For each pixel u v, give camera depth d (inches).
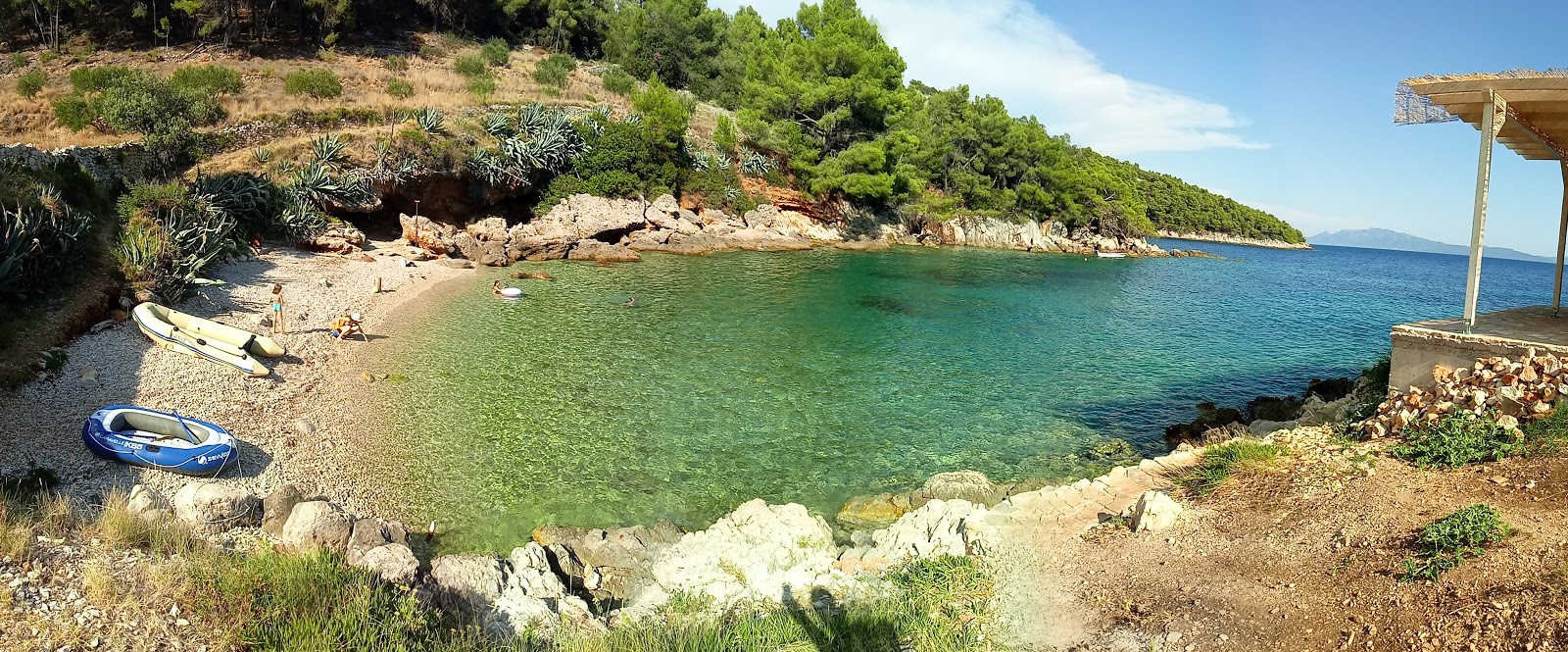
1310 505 408.2
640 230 2059.5
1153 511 418.3
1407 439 464.4
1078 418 786.2
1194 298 1861.5
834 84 2502.5
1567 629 258.5
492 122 1974.7
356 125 1822.1
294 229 1409.9
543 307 1197.1
